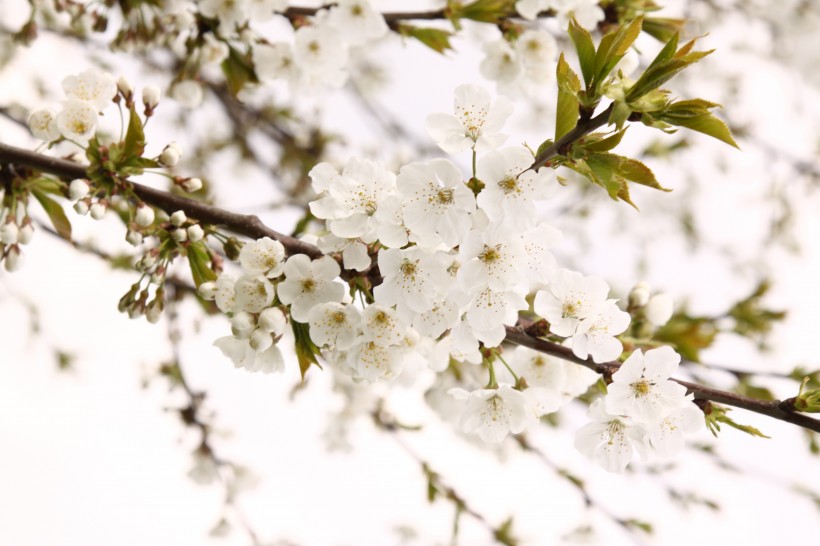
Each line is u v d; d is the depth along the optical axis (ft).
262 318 2.07
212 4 2.55
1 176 2.26
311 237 2.22
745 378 2.50
